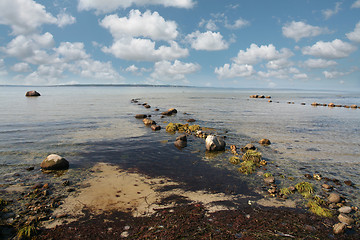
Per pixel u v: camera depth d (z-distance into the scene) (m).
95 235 6.51
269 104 61.25
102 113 34.81
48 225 6.93
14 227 6.79
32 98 70.38
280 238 6.52
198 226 7.00
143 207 8.07
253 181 10.58
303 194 9.29
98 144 16.48
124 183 10.04
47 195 8.82
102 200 8.50
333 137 20.36
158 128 22.23
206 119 30.12
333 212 8.00
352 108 52.16
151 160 13.24
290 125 26.59
